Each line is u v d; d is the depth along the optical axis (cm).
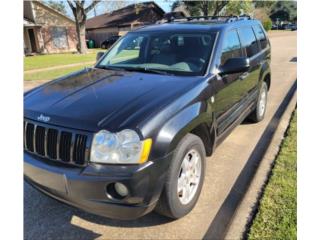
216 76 349
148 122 251
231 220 294
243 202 319
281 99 749
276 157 415
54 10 3112
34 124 273
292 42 2648
